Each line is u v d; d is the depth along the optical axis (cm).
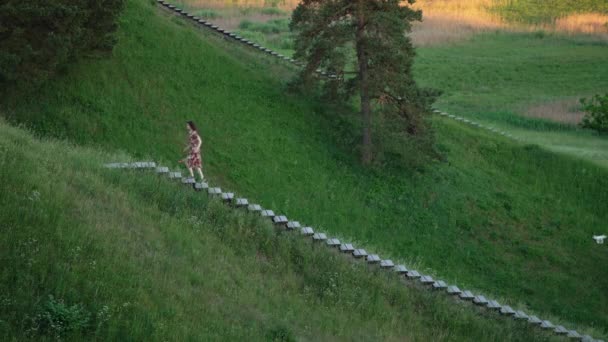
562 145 11338
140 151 6906
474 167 9200
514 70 18362
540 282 7481
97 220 4003
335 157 8081
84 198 4247
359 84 8231
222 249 4566
